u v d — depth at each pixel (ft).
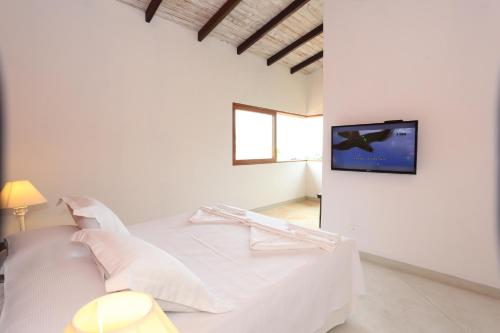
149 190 11.03
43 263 3.85
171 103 11.55
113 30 9.71
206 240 6.03
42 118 8.34
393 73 8.29
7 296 3.28
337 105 9.69
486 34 6.68
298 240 5.68
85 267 3.66
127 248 3.30
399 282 7.66
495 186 6.80
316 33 13.37
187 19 11.48
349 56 9.27
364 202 9.19
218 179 13.75
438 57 7.43
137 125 10.52
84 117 9.17
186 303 3.24
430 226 7.84
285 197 18.25
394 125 8.11
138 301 1.97
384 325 5.82
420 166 7.93
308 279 4.60
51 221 8.60
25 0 7.89
